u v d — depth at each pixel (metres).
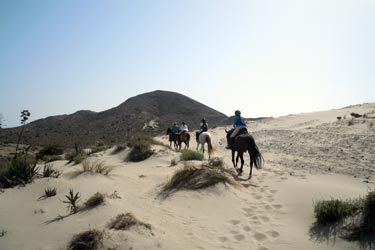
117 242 5.32
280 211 7.52
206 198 8.62
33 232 6.05
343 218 6.16
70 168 16.20
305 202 7.73
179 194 9.02
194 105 99.88
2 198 8.15
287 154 16.42
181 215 7.63
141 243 5.44
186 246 5.73
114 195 8.46
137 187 10.53
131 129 68.38
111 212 6.91
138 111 88.69
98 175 11.30
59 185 9.41
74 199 7.25
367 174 10.49
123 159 19.84
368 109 36.78
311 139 20.61
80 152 25.42
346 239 5.56
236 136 12.28
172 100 102.88
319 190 8.54
